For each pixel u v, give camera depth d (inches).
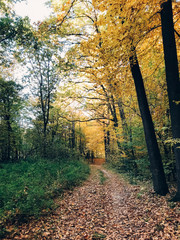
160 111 328.2
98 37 228.4
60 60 404.2
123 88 318.7
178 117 195.6
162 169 253.4
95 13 392.5
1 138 597.9
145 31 223.9
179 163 198.2
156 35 272.4
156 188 250.7
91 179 474.6
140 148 381.4
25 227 176.1
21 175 344.8
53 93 698.8
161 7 200.7
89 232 171.2
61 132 1082.7
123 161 563.5
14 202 205.3
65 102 660.1
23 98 714.2
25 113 884.0
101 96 631.2
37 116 821.9
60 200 272.4
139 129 382.9
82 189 348.8
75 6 388.8
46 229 175.5
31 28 443.2
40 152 642.2
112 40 206.2
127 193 297.1
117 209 230.7
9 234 158.1
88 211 229.1
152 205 213.6
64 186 337.7
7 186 247.9
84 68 418.3
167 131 336.5
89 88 606.5
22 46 516.7
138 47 259.4
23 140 808.3
